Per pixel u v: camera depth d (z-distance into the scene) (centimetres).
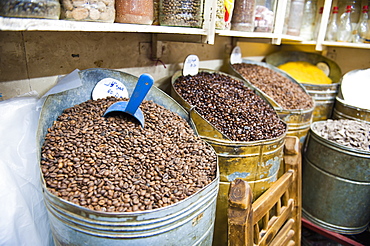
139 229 54
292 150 100
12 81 85
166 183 67
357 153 122
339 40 179
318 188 140
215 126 102
